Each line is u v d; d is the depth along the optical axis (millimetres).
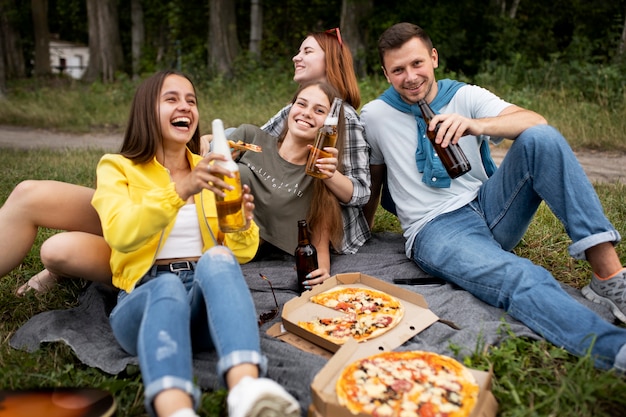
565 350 2326
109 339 2518
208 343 2361
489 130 2771
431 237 3027
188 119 2475
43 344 2518
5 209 2617
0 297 2982
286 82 13984
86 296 2867
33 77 22188
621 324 2645
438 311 2727
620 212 4254
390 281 3115
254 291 3049
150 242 2373
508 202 2918
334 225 3232
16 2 23984
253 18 17828
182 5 20047
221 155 2141
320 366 2211
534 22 17422
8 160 7367
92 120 13383
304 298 2676
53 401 1816
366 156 3297
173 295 1933
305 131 3088
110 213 2211
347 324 2465
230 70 16891
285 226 3238
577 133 8359
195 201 2488
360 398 1814
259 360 1824
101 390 1895
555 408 1987
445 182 3086
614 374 2141
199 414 1960
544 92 10453
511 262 2656
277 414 1651
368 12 15727
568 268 3330
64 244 2523
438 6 15844
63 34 38469
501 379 2156
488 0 16734
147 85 2432
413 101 3098
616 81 9781
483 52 15672
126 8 26406
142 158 2439
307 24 20078
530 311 2504
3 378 2201
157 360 1731
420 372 1948
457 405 1795
